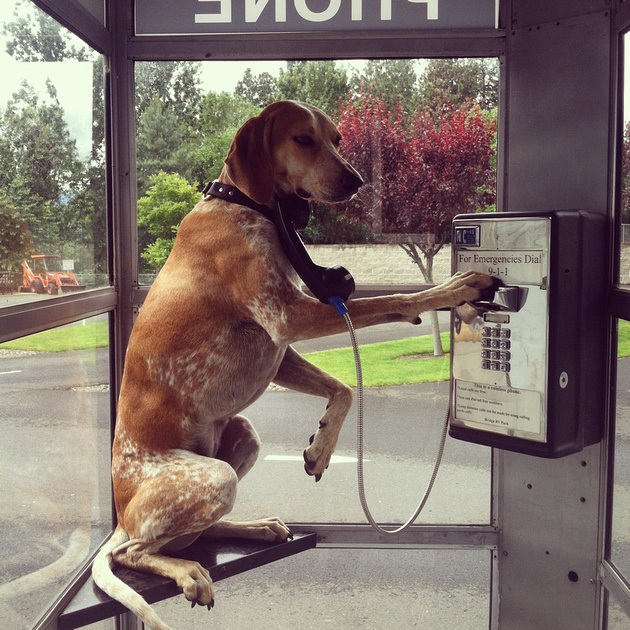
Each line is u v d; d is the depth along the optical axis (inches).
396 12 87.3
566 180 85.4
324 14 87.3
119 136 89.3
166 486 68.1
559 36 84.3
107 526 90.2
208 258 71.1
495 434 78.5
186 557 73.1
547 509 88.9
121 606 69.7
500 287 75.4
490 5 87.6
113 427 91.5
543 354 74.0
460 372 81.0
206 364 71.2
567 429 76.3
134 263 91.4
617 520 82.2
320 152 70.3
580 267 76.2
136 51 88.0
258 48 87.6
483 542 92.7
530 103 86.9
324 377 80.4
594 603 86.2
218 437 79.2
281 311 67.5
